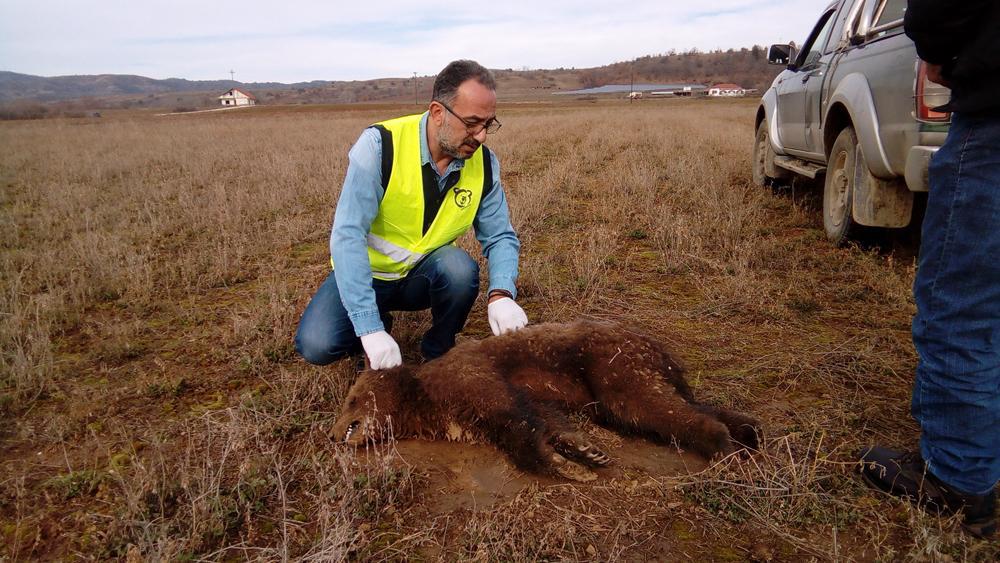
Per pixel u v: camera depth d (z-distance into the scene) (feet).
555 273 21.04
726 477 9.88
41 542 9.20
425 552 8.85
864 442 10.96
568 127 85.10
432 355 14.64
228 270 22.40
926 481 9.07
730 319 16.63
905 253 21.17
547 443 10.54
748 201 30.42
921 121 16.19
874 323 15.93
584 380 12.40
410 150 12.17
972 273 8.20
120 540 8.98
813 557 8.56
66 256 24.30
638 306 17.81
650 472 10.54
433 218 12.93
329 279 13.25
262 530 9.31
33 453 11.64
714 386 13.10
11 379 14.12
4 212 35.04
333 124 104.68
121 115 253.65
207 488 9.77
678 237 22.71
